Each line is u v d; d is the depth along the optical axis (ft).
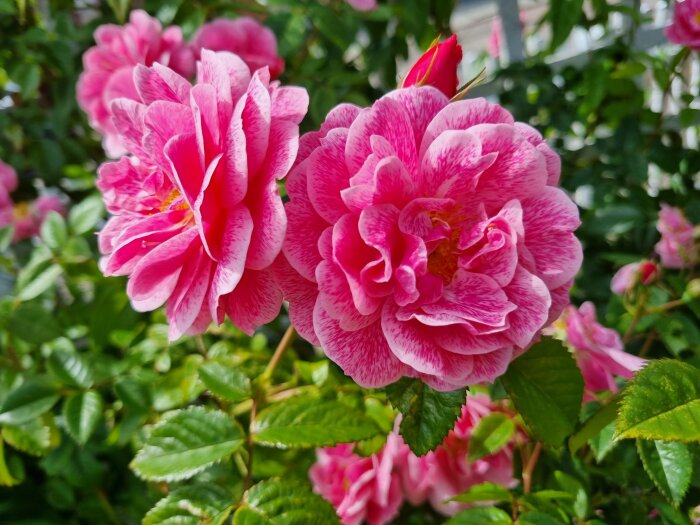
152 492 1.11
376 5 1.57
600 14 1.69
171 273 0.62
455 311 0.56
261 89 0.58
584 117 1.62
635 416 0.54
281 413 0.75
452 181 0.58
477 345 0.57
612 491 0.94
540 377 0.69
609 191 1.48
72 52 1.49
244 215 0.57
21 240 1.53
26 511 1.22
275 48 1.22
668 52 1.87
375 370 0.58
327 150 0.59
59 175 1.57
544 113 1.70
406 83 0.66
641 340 1.29
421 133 0.60
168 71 0.64
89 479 1.16
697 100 1.66
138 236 0.60
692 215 1.44
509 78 1.70
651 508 0.90
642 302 1.11
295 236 0.59
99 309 1.15
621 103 1.59
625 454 0.91
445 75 0.65
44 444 1.02
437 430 0.65
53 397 0.99
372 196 0.57
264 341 1.12
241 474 0.98
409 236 0.58
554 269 0.59
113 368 1.05
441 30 1.77
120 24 1.41
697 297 1.09
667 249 1.34
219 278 0.57
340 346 0.57
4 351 1.19
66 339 1.16
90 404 0.98
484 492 0.80
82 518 1.21
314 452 0.99
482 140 0.57
